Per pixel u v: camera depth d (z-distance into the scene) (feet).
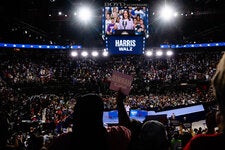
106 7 114.52
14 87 142.51
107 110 94.02
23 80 145.79
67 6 158.20
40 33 153.79
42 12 154.71
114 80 13.99
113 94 140.97
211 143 6.46
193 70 163.73
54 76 156.46
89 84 148.25
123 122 12.89
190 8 146.41
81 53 140.46
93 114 9.51
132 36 114.42
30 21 155.94
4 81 142.20
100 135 9.54
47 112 104.06
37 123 78.13
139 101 120.37
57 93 146.92
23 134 68.49
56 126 69.97
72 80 151.33
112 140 10.10
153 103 118.73
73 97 140.56
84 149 9.31
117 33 114.21
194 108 106.42
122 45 114.42
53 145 9.59
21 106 109.50
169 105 117.70
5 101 110.01
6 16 125.49
